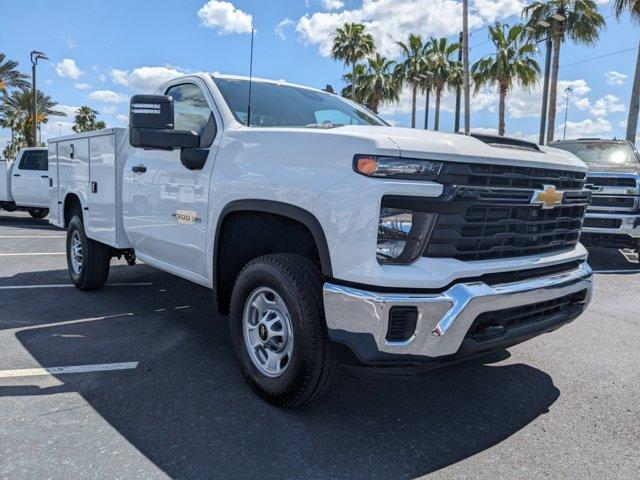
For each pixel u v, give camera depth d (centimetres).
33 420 302
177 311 530
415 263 263
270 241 353
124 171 482
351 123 433
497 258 289
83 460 263
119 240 500
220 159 354
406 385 364
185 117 421
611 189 807
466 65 2092
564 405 339
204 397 335
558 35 2556
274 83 438
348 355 271
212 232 359
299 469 260
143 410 317
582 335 487
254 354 332
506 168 287
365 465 266
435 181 264
